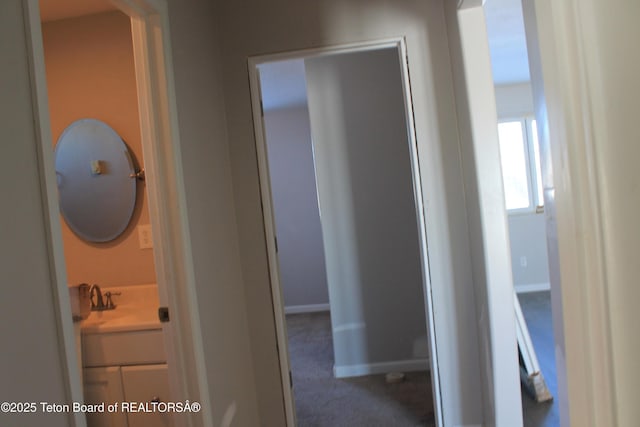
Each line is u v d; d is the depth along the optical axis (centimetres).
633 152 54
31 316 89
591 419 57
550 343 353
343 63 315
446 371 234
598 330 56
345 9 233
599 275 55
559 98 58
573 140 56
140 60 165
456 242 232
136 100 231
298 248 549
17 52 91
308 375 336
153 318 198
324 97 317
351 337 327
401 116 314
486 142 201
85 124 233
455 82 224
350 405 281
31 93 94
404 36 231
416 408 271
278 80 399
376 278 323
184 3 189
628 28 54
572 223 58
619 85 54
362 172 318
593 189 55
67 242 238
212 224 201
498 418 204
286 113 545
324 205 322
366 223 321
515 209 546
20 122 90
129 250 233
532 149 543
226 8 236
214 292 195
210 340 185
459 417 234
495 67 452
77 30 233
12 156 88
